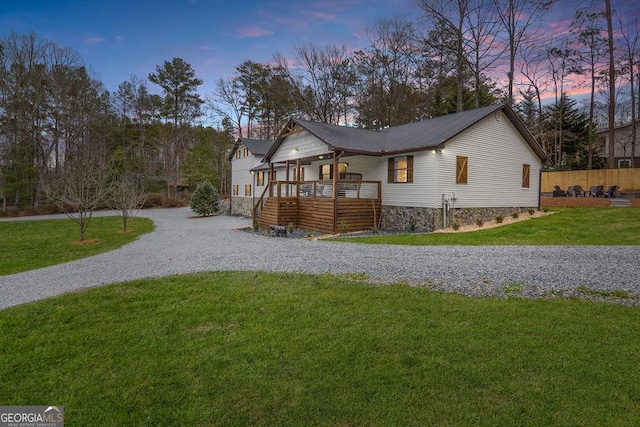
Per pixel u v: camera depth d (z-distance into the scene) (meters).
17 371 3.26
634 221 12.19
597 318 4.16
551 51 24.19
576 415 2.47
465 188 13.88
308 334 3.85
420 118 29.64
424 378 2.96
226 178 43.47
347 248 9.55
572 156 30.77
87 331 4.08
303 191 18.36
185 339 3.82
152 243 11.65
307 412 2.57
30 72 28.41
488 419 2.45
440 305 4.66
